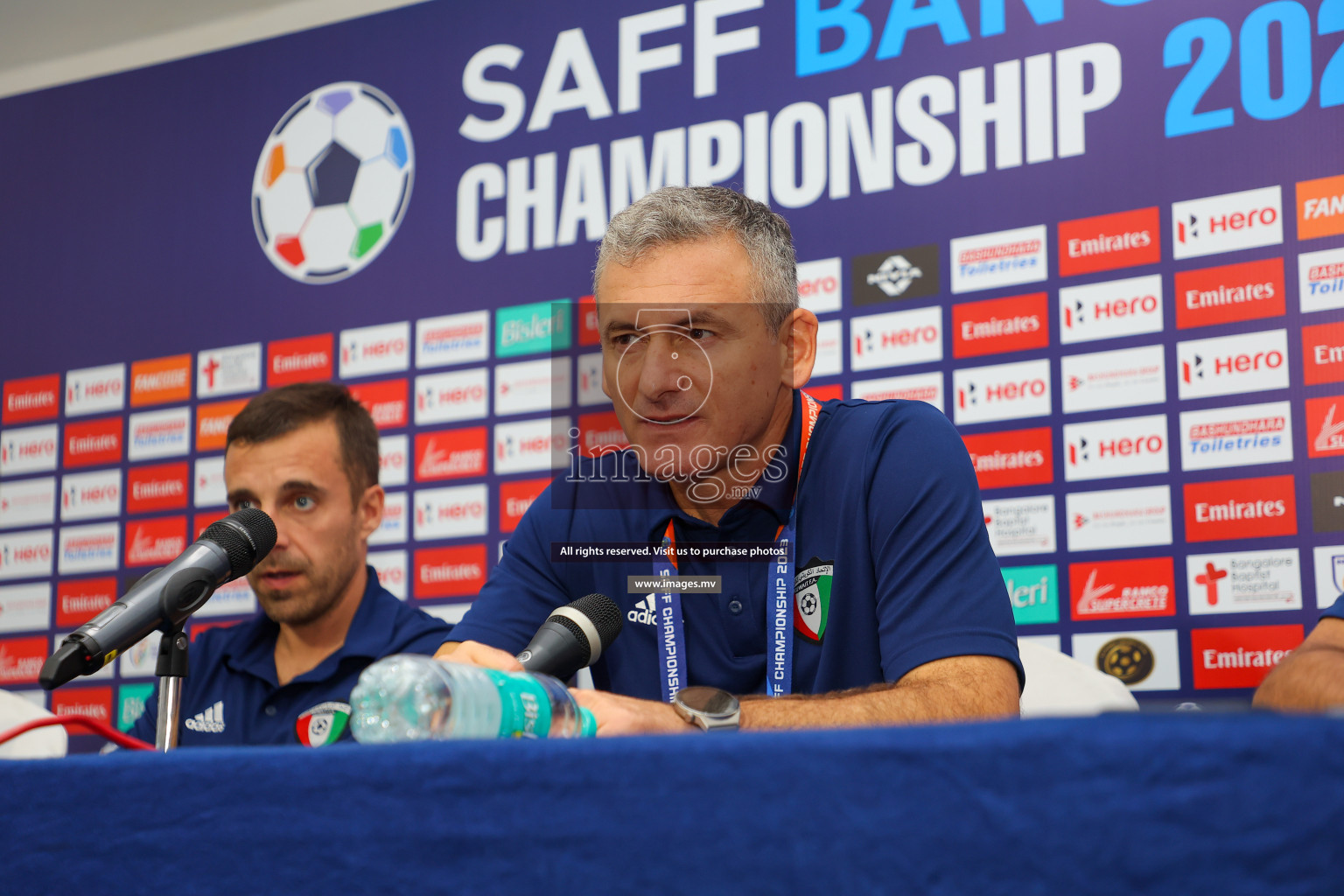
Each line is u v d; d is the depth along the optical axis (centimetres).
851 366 249
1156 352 222
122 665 298
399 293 301
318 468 205
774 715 94
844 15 263
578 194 287
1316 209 214
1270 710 56
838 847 52
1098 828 48
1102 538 221
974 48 249
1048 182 238
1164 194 227
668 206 133
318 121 319
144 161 338
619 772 56
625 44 287
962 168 246
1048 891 49
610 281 133
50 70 349
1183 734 48
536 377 282
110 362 330
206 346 320
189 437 317
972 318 239
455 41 307
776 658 134
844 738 53
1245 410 214
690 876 54
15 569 327
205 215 328
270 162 322
